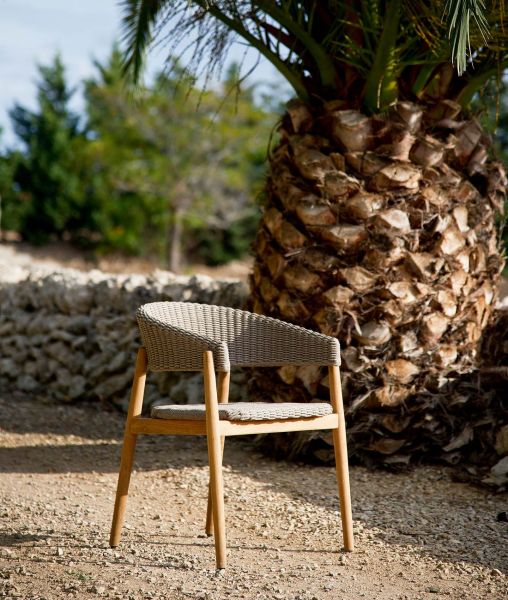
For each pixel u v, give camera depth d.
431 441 4.28
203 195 22.78
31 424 5.29
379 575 2.62
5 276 6.77
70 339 5.92
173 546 2.90
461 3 3.09
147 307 2.88
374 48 4.12
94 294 5.91
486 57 4.20
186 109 20.83
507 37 3.88
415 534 3.11
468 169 4.25
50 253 26.08
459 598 2.42
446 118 4.17
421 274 4.12
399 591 2.47
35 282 6.38
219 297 5.19
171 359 2.71
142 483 3.94
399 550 2.90
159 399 5.51
